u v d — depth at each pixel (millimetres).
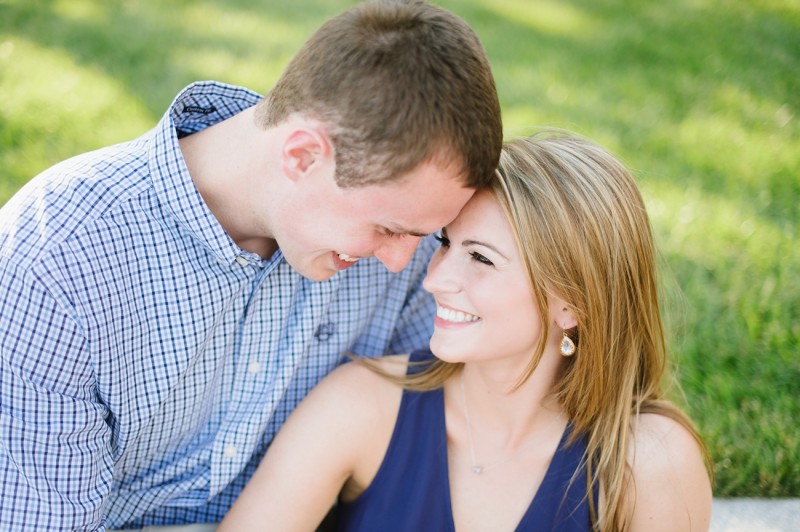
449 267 2055
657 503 2164
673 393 2936
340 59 1778
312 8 6477
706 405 3041
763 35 6871
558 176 2020
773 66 6266
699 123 5293
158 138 1929
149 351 2008
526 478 2219
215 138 2037
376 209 1827
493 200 2002
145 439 2139
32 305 1824
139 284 1943
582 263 2025
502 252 1993
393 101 1726
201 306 2018
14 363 1852
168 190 1922
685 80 5953
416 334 2555
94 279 1866
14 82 4531
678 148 4941
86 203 1889
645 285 2164
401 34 1763
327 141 1791
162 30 5633
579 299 2051
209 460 2240
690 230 4066
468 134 1757
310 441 2180
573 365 2176
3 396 1876
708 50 6527
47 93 4480
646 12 7355
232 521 2150
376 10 1811
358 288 2328
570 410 2209
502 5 7176
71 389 1914
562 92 5539
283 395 2346
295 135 1801
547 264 1997
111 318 1907
